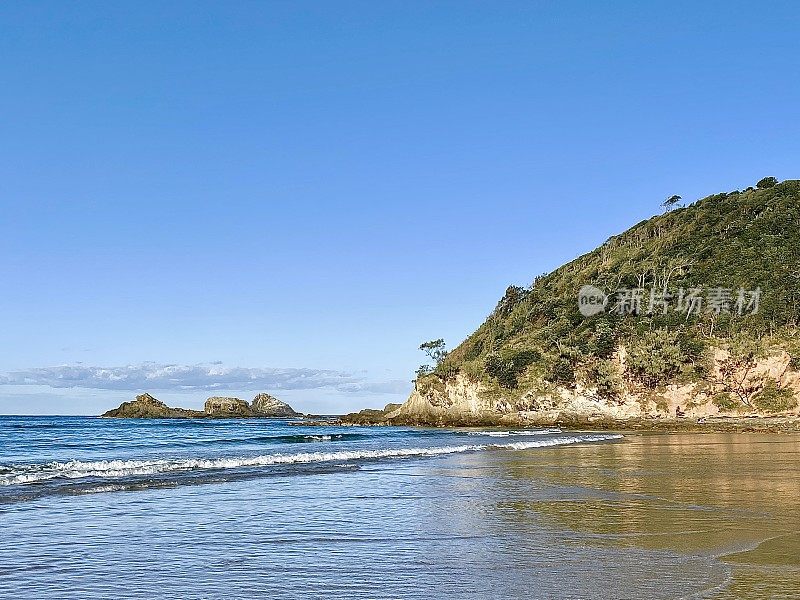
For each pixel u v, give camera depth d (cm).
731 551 1197
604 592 944
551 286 16125
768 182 16288
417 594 946
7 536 1330
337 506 1752
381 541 1302
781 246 13000
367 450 4241
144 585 993
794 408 9819
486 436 7019
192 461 3012
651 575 1032
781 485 2212
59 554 1181
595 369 11262
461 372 12438
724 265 13088
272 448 4825
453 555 1181
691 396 10462
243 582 1010
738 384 10275
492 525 1473
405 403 13012
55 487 2059
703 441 5603
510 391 11775
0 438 7425
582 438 6294
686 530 1401
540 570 1069
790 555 1165
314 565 1112
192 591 965
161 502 1794
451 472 2692
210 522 1502
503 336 14350
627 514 1611
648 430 9062
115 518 1542
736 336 10944
